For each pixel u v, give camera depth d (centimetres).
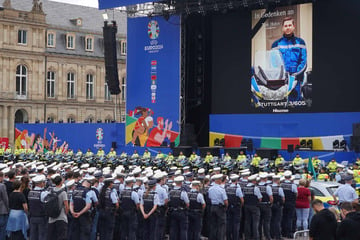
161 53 6000
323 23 5078
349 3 4950
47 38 10081
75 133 7144
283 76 5284
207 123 5956
